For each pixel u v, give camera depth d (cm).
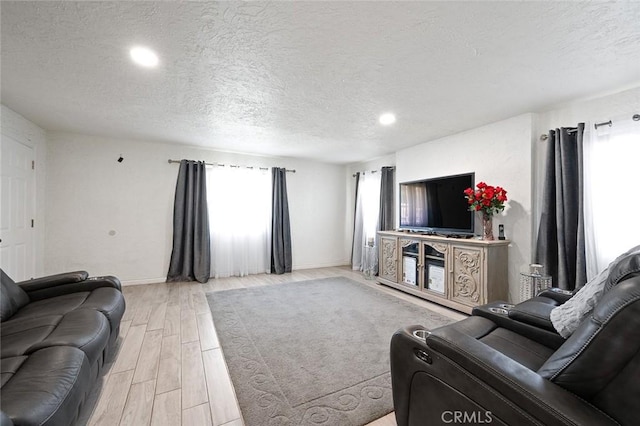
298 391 170
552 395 77
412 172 434
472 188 327
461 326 162
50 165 364
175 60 194
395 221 486
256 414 150
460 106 275
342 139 398
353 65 200
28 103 272
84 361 131
